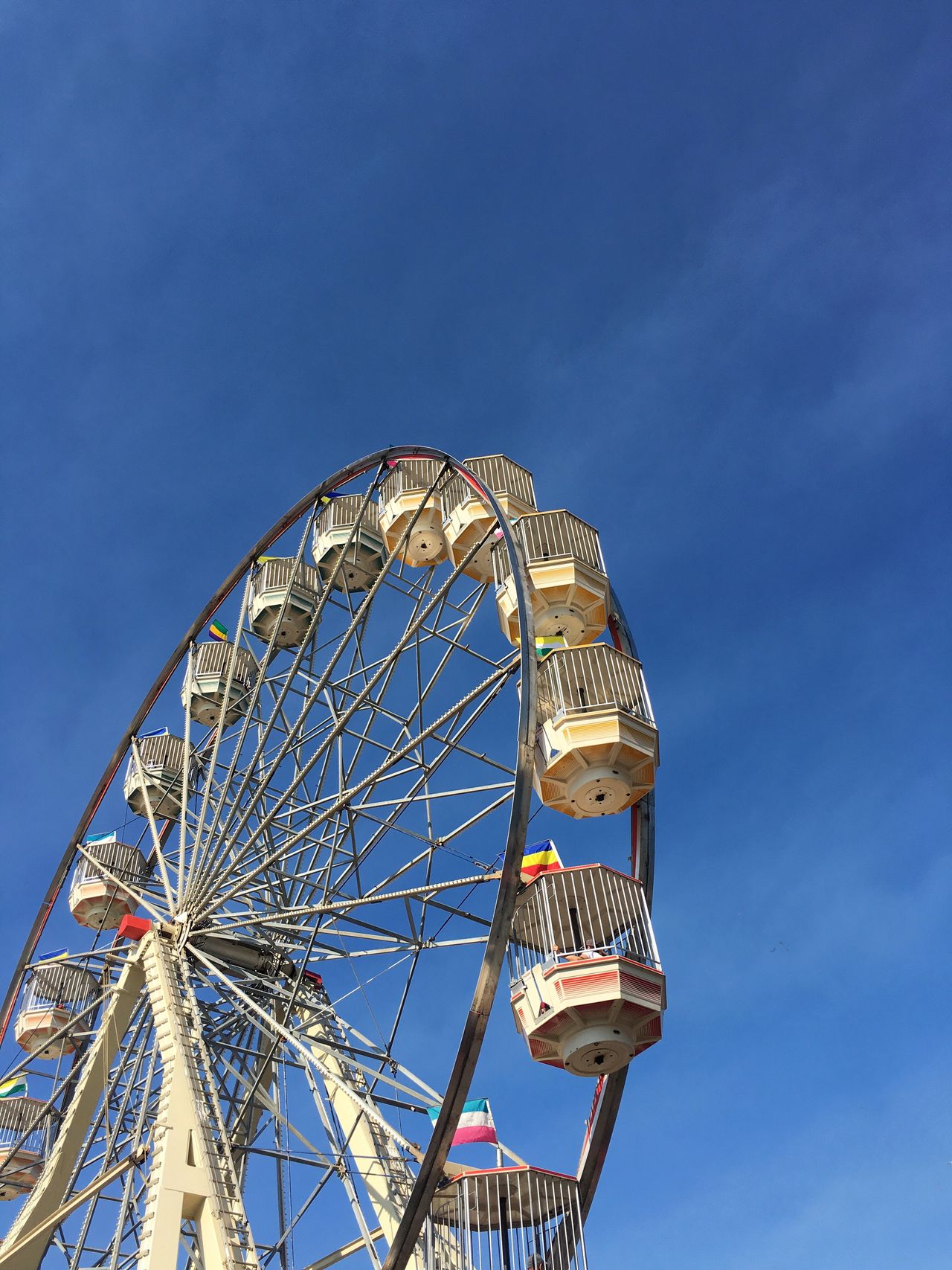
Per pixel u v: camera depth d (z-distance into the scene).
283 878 22.56
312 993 22.23
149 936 21.39
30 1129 23.41
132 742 27.36
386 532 25.77
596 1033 15.93
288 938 22.59
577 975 15.94
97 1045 20.77
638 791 18.64
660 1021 16.50
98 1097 20.44
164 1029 18.80
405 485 25.56
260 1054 20.95
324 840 22.58
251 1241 15.34
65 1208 16.78
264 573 28.30
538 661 19.14
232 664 24.81
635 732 18.11
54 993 26.84
